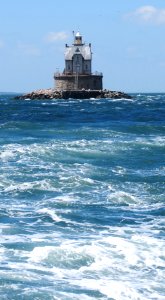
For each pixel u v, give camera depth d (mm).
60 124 120875
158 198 53781
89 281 32656
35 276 33000
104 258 36125
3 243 38312
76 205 50125
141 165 70000
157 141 90750
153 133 106000
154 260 36281
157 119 144750
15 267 34125
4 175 60219
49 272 33719
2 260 35094
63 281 32531
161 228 44219
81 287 31812
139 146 84188
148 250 37969
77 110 182000
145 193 55625
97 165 68812
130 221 45938
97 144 83938
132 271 34500
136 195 54719
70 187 56531
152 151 80312
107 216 47156
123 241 39344
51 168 65188
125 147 82812
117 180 60656
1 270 33500
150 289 31984
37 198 52094
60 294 30812
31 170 63500
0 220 44312
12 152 74375
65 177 60250
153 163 71500
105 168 66688
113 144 84750
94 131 103062
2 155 72125
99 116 152000
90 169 65500
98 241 39156
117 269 34656
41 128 107062
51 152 75562
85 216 46750
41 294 30703
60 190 55281
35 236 40344
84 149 79125
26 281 32250
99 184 58438
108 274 33906
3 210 47344
